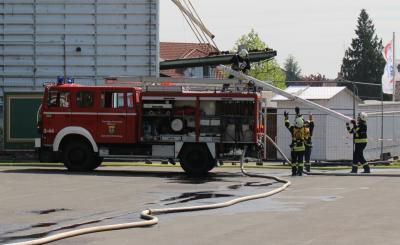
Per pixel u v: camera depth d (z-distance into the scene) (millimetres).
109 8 30938
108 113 24641
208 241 11070
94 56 31016
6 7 31078
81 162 24953
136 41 30938
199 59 32531
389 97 76188
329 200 16641
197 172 24172
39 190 18859
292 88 33094
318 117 31219
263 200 16672
